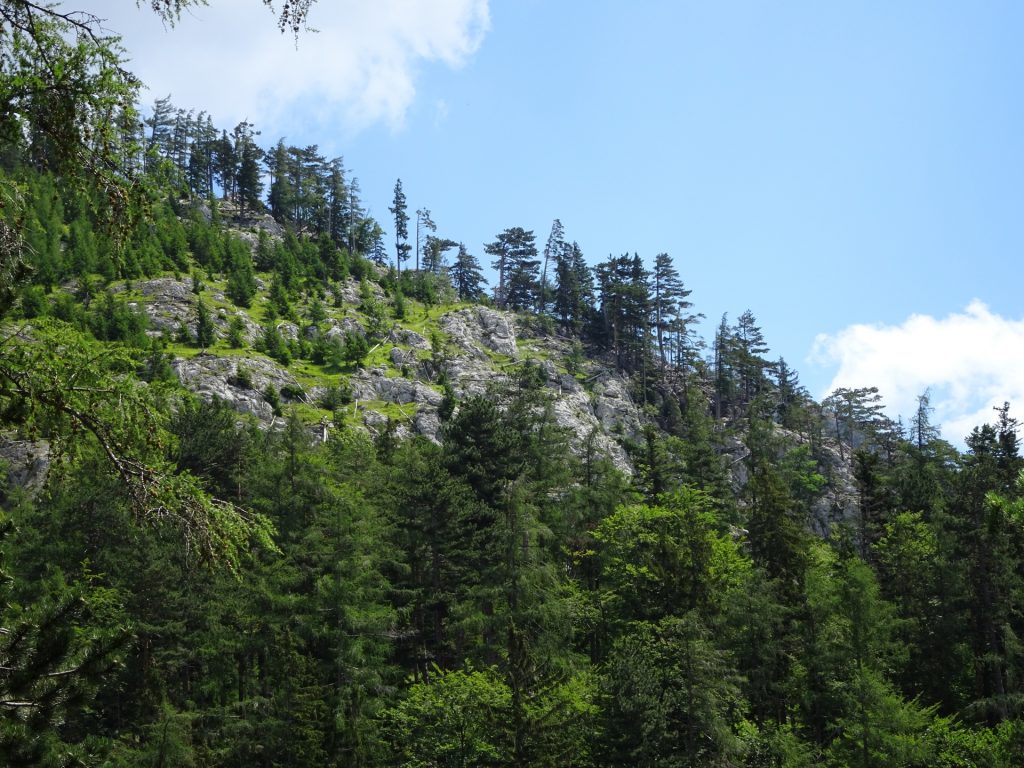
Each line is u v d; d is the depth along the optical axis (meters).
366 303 134.50
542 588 43.44
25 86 7.85
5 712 7.61
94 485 40.22
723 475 72.38
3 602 8.27
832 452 125.56
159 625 40.62
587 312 153.38
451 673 37.69
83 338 8.73
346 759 35.06
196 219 144.62
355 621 40.84
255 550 43.41
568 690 35.88
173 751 34.59
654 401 139.50
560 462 61.25
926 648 48.28
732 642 42.50
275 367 103.94
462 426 55.84
